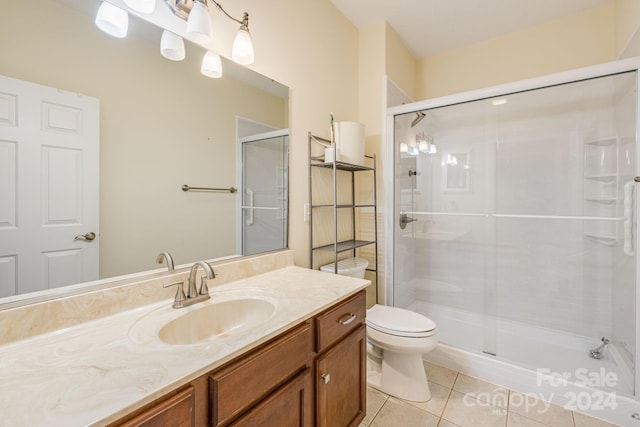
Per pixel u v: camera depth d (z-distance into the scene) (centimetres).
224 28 131
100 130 96
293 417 93
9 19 78
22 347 76
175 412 62
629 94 157
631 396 148
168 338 93
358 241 224
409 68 266
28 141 82
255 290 123
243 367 77
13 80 79
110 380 62
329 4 200
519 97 194
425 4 204
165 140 114
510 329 230
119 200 102
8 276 79
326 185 200
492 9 211
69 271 90
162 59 111
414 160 247
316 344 105
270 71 156
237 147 141
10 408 54
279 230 163
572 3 206
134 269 105
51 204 87
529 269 224
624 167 166
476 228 241
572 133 202
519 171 223
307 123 181
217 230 133
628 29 181
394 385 169
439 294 257
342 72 214
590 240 203
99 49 95
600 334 201
